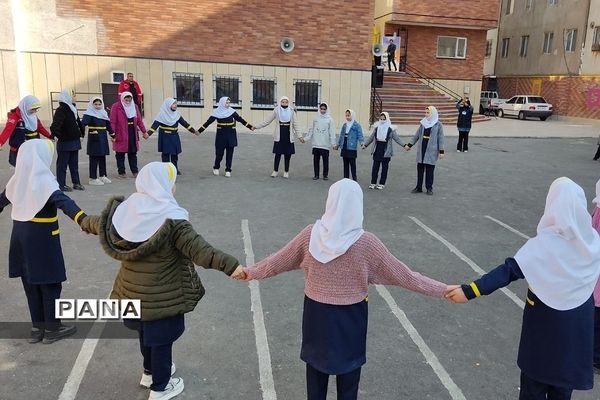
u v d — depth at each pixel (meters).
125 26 17.59
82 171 11.21
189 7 17.98
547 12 33.06
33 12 16.84
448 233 7.78
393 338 4.55
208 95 18.70
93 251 6.39
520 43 35.91
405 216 8.65
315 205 9.05
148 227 3.12
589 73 29.77
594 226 4.32
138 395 3.61
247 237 7.14
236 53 18.70
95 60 17.53
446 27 28.08
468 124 16.22
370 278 2.95
